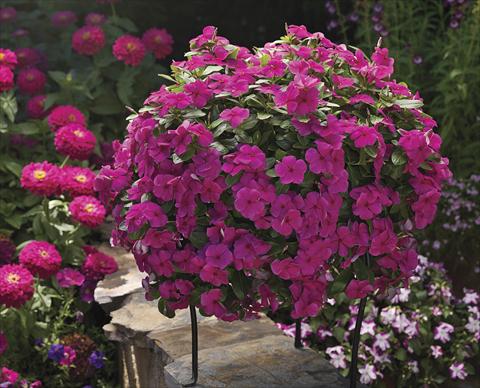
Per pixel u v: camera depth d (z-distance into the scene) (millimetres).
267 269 2021
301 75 1969
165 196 2012
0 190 3928
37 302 3412
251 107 2061
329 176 1940
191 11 6258
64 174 3545
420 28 5000
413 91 4730
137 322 2902
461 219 4199
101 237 3891
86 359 3336
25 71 4223
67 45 4914
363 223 1995
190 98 2057
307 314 2021
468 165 4535
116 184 2246
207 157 1975
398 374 3420
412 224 2129
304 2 6320
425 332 3381
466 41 4750
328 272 2049
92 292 3482
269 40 6602
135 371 3021
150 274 2123
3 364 3297
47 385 3357
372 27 5074
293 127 2000
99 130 4312
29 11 5594
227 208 1992
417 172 2041
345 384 2270
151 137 2061
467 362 3584
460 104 4465
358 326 2172
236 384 2252
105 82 4797
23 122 4492
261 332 2752
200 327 2801
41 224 3662
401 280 2172
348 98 2109
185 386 2238
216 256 1952
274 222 1927
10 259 3557
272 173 1932
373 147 1972
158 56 4660
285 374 2322
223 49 2215
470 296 3604
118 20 4891
